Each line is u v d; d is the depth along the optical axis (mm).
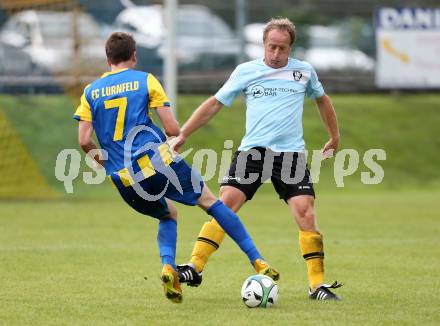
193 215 59781
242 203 30016
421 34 85938
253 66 30094
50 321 25266
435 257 40594
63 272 35219
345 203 68875
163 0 78688
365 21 101688
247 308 27531
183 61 94250
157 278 33844
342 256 40812
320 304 28328
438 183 82562
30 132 79312
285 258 40312
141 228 51844
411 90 99000
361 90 98750
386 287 32062
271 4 103062
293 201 29625
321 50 101875
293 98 29953
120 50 28062
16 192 70125
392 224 54844
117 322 25109
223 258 40094
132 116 27469
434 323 25156
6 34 85688
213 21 96375
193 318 25719
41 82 84438
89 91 27938
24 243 44562
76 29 74250
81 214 59156
